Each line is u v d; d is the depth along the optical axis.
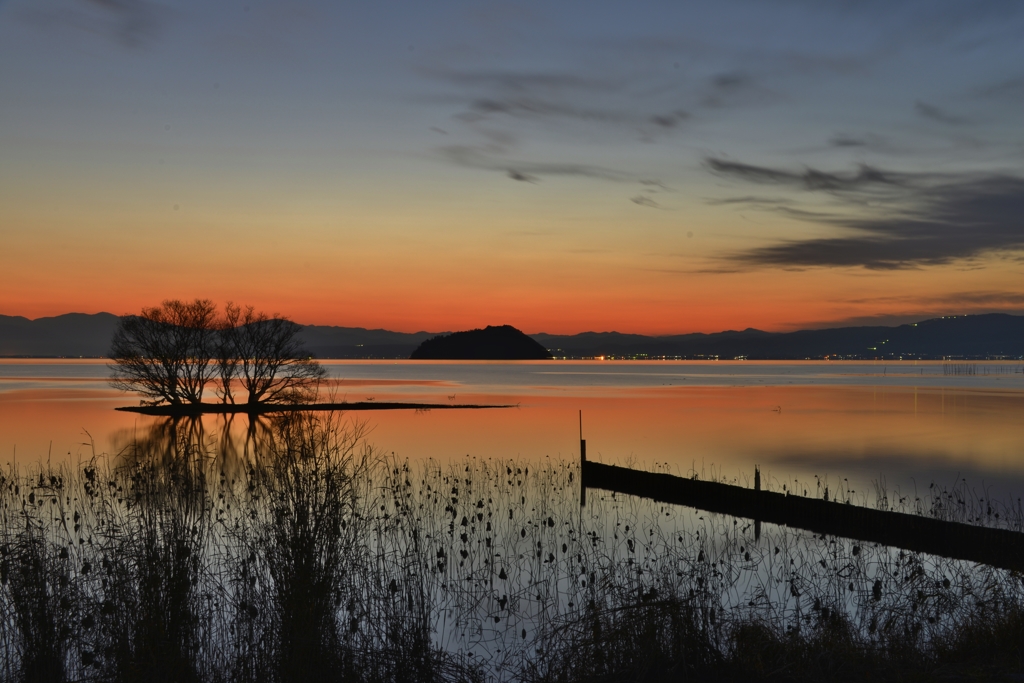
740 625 8.02
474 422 59.44
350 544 9.09
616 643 7.74
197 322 67.94
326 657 7.35
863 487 29.22
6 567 8.91
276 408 68.75
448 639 10.19
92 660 7.66
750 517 21.20
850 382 159.75
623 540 16.80
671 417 66.25
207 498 13.82
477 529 17.61
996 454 40.28
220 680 7.29
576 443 44.56
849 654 7.61
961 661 7.73
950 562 14.18
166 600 7.68
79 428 53.25
